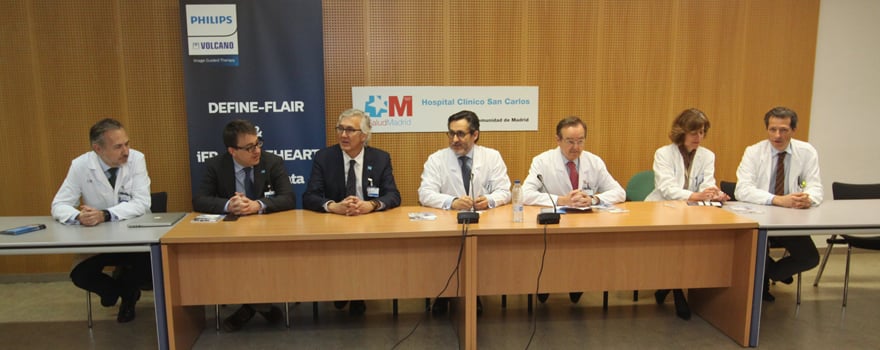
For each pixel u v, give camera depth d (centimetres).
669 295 313
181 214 249
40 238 200
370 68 346
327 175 270
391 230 209
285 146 330
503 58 354
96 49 327
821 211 253
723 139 379
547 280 231
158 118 337
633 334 253
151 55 330
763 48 372
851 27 379
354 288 222
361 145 269
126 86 332
